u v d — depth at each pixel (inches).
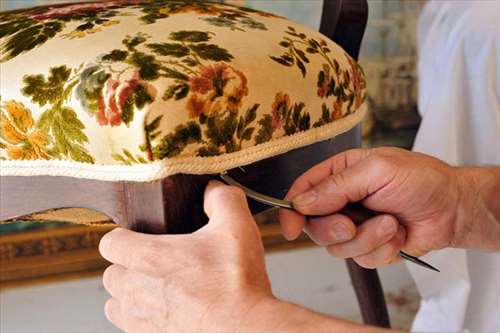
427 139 33.5
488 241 22.2
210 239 13.8
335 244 19.8
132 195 16.5
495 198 21.4
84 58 16.4
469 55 31.5
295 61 19.1
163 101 14.9
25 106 17.1
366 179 19.0
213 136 15.9
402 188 19.6
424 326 33.6
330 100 20.9
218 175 16.8
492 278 31.5
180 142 15.2
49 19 19.7
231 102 16.3
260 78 17.3
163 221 15.8
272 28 20.3
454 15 32.9
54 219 21.2
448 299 32.3
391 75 50.0
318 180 19.5
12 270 45.1
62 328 39.8
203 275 13.2
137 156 15.2
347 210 19.0
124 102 15.0
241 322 12.3
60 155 17.1
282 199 19.8
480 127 31.6
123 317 14.8
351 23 26.5
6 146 18.1
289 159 20.2
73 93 16.0
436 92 33.6
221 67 16.3
